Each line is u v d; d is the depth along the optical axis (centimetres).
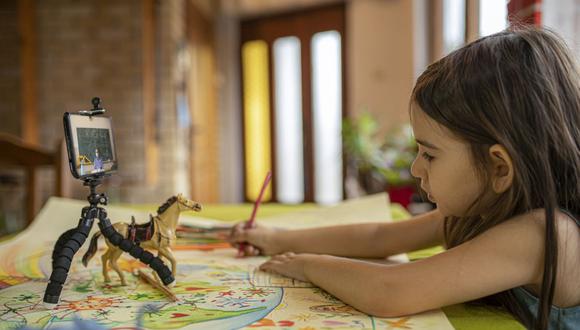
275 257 66
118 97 300
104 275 58
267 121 406
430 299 46
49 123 303
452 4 227
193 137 357
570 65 50
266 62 402
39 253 74
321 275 54
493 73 47
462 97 47
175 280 57
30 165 125
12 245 79
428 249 76
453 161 49
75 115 49
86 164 50
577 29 115
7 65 290
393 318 46
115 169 56
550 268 45
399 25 337
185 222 95
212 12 411
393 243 72
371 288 47
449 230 61
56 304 49
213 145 416
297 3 376
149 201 301
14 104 291
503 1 145
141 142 300
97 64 301
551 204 45
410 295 45
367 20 350
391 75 342
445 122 48
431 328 43
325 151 380
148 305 50
